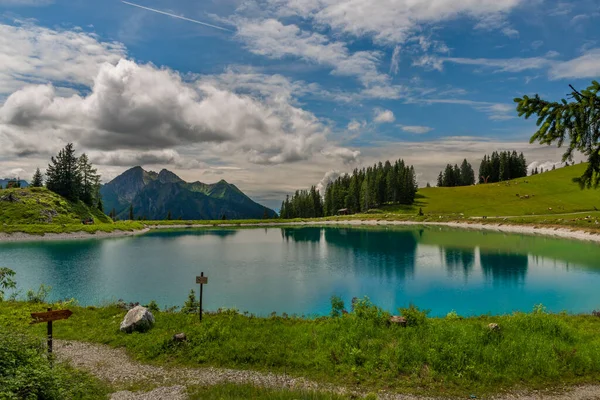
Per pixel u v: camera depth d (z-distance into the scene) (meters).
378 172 171.00
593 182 8.05
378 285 35.56
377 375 11.30
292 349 13.42
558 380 11.02
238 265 48.09
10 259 52.41
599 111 7.38
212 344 13.91
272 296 31.55
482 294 31.64
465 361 11.74
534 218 104.69
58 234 85.38
